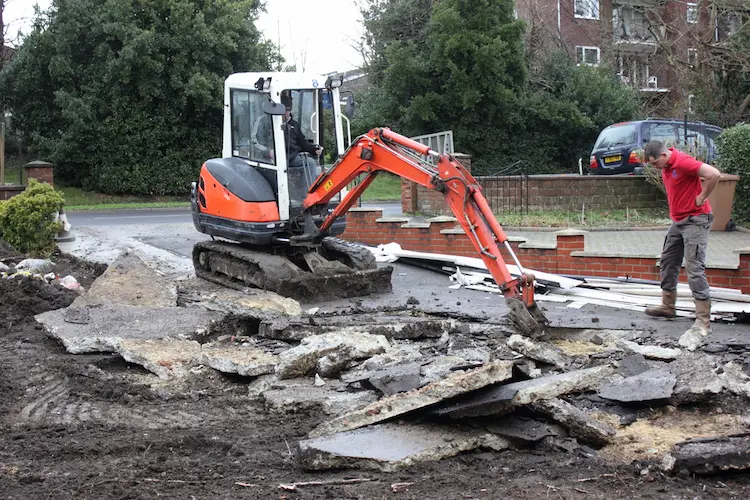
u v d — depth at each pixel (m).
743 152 16.48
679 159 7.95
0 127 19.25
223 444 5.73
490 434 5.42
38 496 4.73
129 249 15.00
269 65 33.53
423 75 31.73
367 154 9.77
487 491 4.65
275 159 10.98
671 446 5.16
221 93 31.08
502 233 8.09
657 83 36.12
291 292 10.37
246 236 11.13
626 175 20.41
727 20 29.91
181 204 27.94
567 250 11.62
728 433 5.31
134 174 30.50
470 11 31.12
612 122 32.91
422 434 5.46
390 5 34.38
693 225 8.02
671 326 8.53
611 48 34.38
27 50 30.39
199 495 4.73
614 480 4.78
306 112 11.47
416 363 6.67
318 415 6.34
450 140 21.47
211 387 7.31
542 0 35.16
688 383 5.90
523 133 32.78
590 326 8.45
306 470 5.12
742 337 7.96
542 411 5.55
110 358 8.18
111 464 5.39
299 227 11.18
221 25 31.14
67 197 29.75
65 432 6.12
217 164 11.71
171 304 9.86
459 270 12.06
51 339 8.82
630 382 6.11
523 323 7.78
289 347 8.13
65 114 29.23
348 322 8.65
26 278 10.57
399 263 13.64
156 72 30.05
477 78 31.00
